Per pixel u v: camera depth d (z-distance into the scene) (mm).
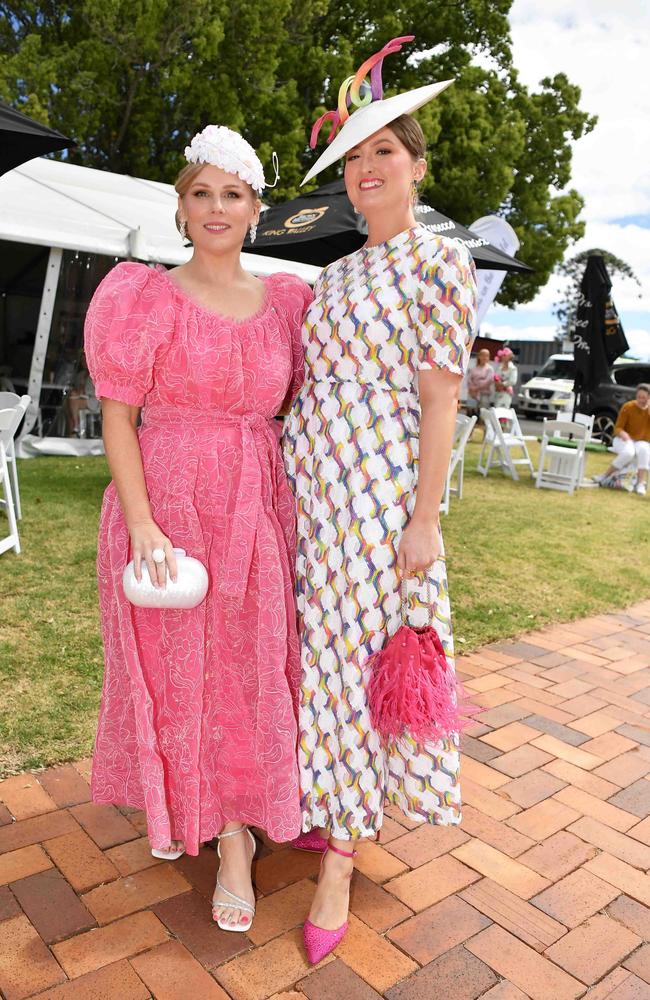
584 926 2037
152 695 1878
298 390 2064
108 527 1905
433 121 15523
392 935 1968
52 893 2039
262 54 13195
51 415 8844
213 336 1800
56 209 8344
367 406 1834
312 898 2090
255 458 1872
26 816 2334
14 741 2691
